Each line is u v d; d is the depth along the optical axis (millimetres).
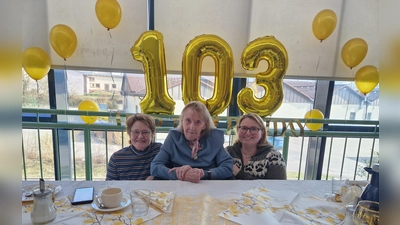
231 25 1878
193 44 1638
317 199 880
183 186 983
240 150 1430
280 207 806
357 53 1718
